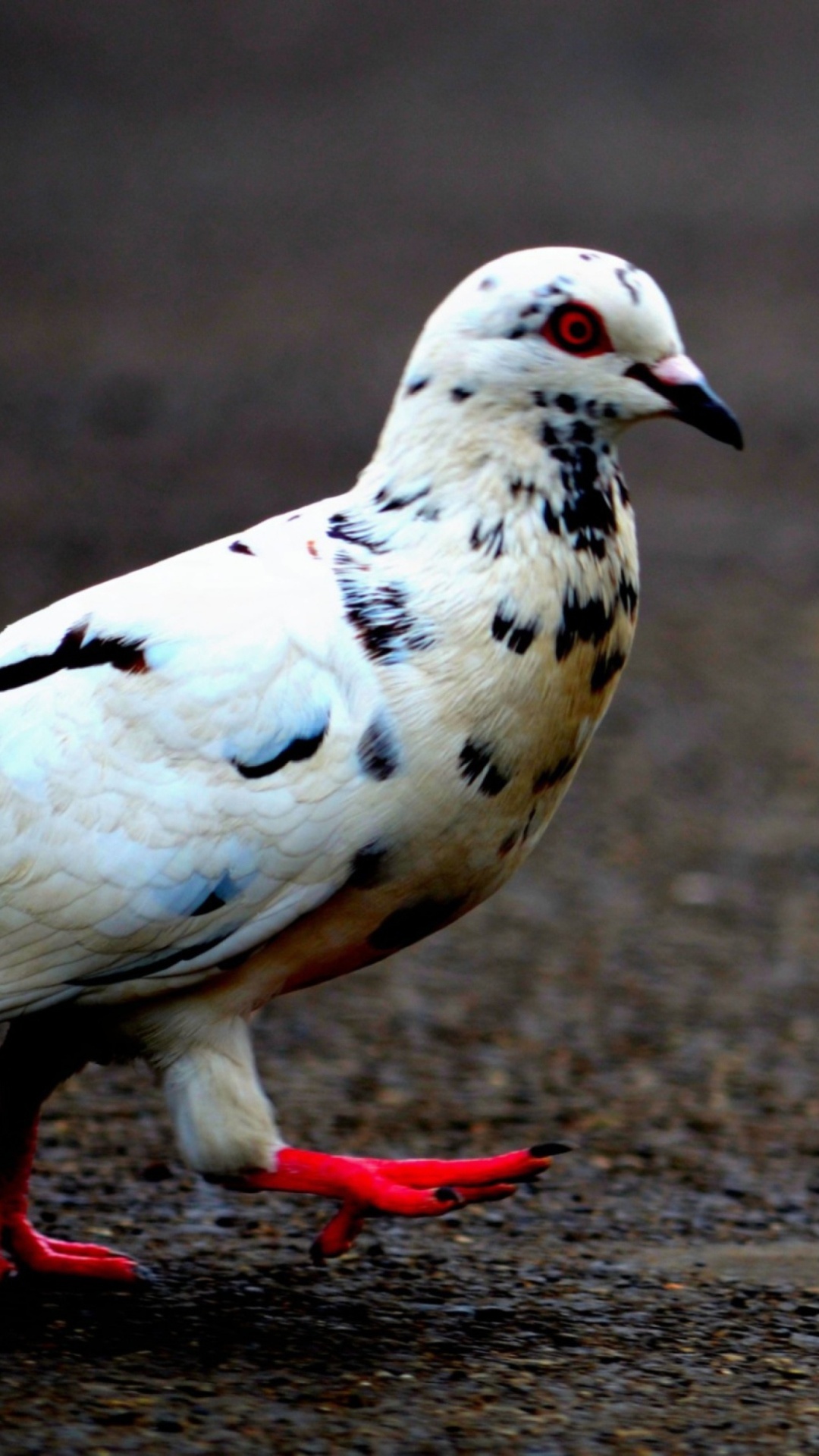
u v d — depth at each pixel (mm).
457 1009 13609
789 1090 12031
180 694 7465
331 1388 7227
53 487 31188
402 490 7828
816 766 20328
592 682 7859
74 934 7465
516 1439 6793
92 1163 10219
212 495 30922
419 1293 8414
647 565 28453
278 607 7590
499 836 7805
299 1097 11648
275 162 60562
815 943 15344
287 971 7852
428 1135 11055
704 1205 9930
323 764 7449
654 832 18266
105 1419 6809
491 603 7621
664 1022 13414
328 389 38312
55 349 41094
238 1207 9617
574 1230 9484
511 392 7723
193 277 47844
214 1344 7680
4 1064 8133
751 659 24219
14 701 7578
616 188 56750
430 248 50438
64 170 59094
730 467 34625
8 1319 7867
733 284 46688
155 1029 7707
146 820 7410
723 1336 7934
